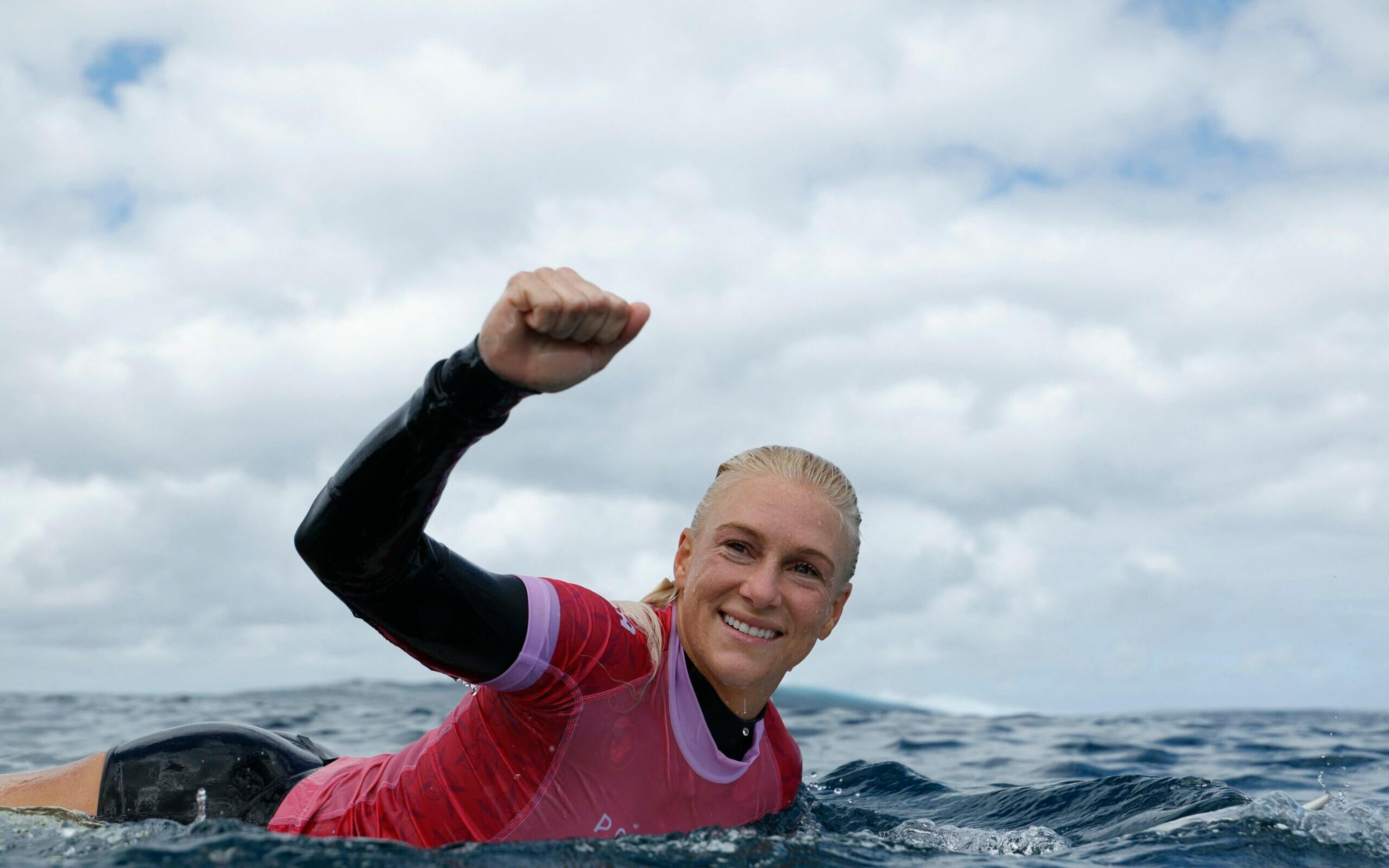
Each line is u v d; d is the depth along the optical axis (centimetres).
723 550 253
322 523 203
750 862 232
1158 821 315
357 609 220
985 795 388
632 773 253
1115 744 693
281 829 278
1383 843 284
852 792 428
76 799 291
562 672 237
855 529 271
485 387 194
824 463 269
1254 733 780
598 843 236
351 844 216
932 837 302
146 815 287
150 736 307
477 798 251
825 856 243
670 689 258
